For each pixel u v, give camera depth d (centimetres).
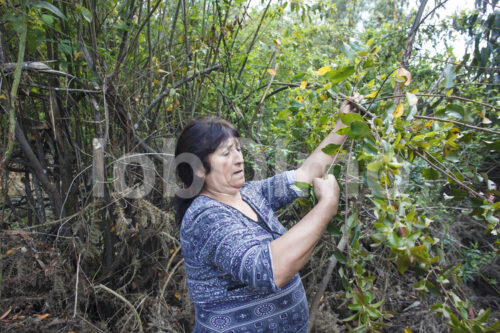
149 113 186
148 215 170
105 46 169
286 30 202
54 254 159
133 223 176
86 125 174
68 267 162
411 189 169
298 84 141
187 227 95
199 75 180
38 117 173
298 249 79
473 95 210
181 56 191
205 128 99
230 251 83
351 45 101
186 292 173
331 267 155
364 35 305
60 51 154
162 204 183
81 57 161
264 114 219
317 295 153
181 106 198
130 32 159
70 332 148
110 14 169
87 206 159
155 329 166
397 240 67
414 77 229
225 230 87
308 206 99
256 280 78
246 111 203
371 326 81
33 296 152
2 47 146
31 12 134
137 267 171
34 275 153
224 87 193
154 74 192
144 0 189
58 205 170
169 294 183
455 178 88
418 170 164
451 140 92
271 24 221
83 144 177
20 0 125
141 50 204
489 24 212
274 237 105
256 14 242
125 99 161
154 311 165
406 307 185
